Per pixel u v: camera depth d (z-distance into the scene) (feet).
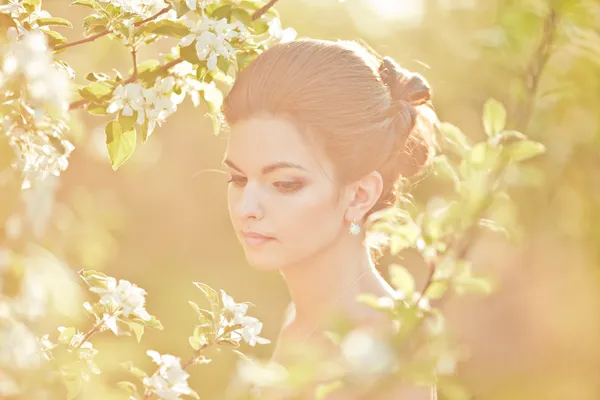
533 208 22.03
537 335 37.14
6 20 8.68
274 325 35.65
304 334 10.18
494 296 36.94
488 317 37.81
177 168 37.60
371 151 9.45
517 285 36.19
